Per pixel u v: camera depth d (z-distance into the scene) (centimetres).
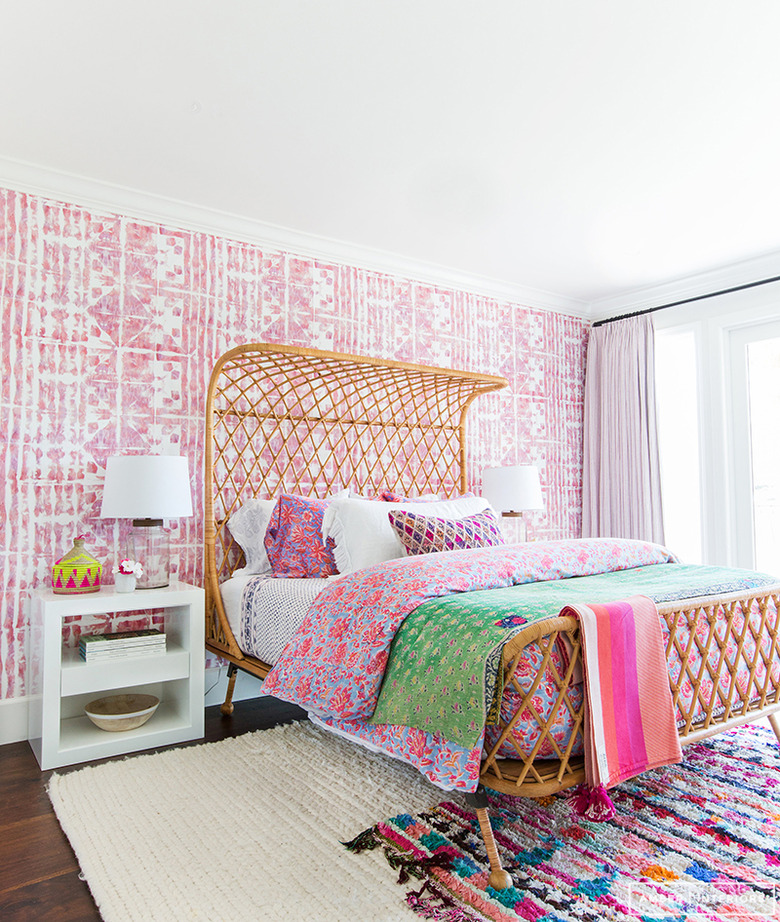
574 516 489
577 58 218
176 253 322
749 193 315
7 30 202
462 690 159
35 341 284
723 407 425
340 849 173
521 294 458
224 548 326
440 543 275
